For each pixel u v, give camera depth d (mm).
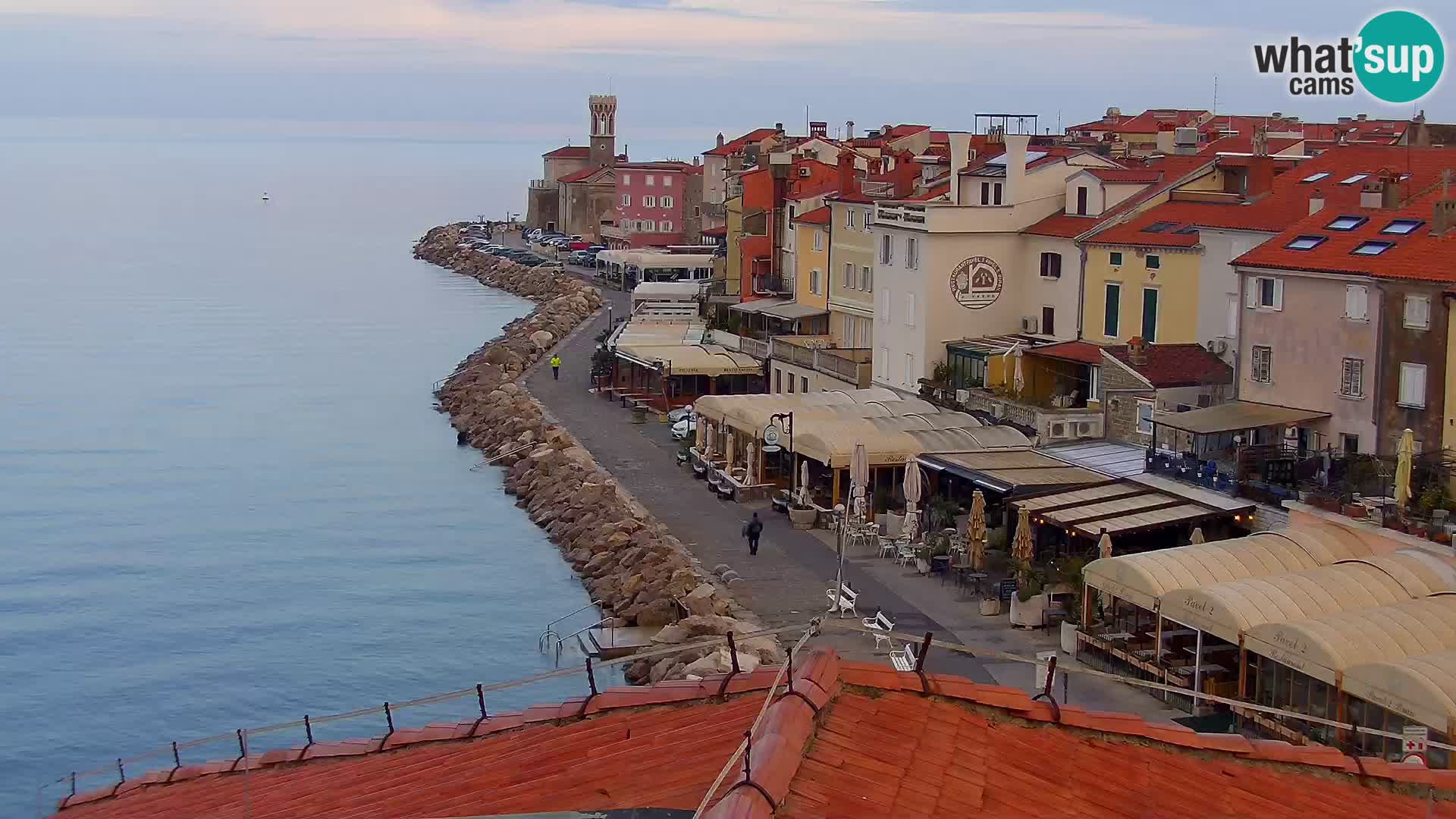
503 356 138500
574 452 98000
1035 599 58000
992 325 90125
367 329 185500
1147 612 54281
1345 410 63219
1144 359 73312
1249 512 59688
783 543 73188
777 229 126438
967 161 97500
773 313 115188
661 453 98375
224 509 95062
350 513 93250
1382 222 65312
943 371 88312
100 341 173500
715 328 127000
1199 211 79750
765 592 64625
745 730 19562
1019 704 20812
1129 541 61438
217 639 69375
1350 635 42562
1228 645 51625
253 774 24984
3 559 83812
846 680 20531
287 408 131375
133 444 115875
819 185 125062
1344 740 42094
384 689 62781
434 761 22266
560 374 134875
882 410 82812
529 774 20266
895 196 106125
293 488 100688
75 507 96188
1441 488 55500
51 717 60500
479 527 88938
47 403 133375
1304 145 119688
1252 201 79000
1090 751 20188
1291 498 58000
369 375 150375
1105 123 164500
